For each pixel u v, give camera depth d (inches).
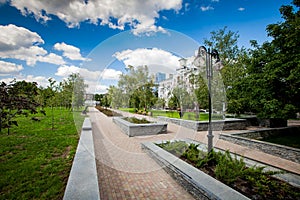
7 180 118.4
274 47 233.9
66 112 721.6
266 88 232.8
